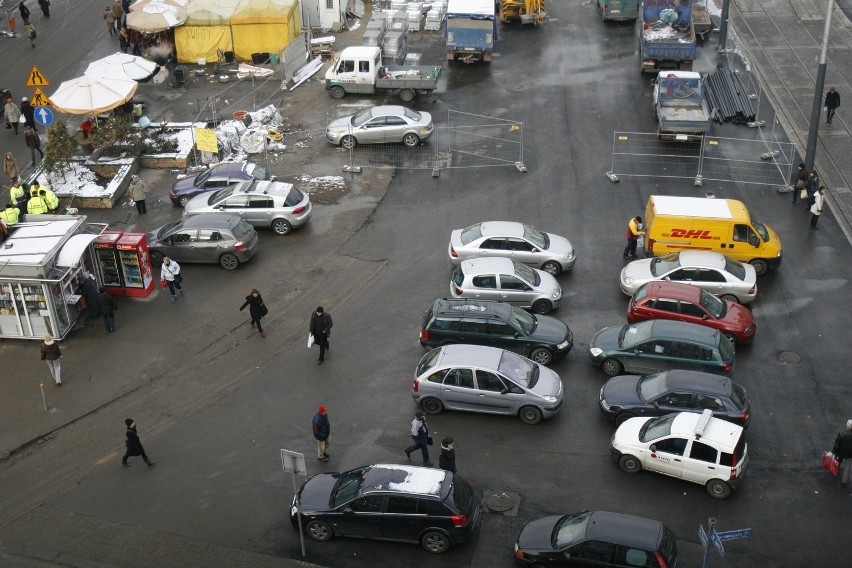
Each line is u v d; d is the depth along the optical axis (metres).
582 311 26.52
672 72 39.00
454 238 28.69
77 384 23.64
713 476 19.44
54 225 27.02
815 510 19.33
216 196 31.06
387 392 23.27
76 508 19.53
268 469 20.64
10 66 43.12
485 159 36.00
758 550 18.25
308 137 38.03
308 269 29.00
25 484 20.27
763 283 27.78
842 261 28.84
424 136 36.88
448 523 17.83
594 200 32.84
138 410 22.70
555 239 28.77
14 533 18.84
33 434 21.80
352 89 41.28
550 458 20.86
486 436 21.61
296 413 22.53
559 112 39.81
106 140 35.31
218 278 28.56
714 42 47.50
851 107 39.78
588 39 48.34
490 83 43.09
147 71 38.09
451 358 22.11
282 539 18.62
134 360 24.64
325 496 18.56
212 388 23.52
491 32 44.16
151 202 33.06
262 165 35.69
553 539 17.36
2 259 24.69
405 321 26.22
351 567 17.84
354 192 33.78
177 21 43.56
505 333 23.92
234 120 38.47
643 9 45.41
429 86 40.75
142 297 27.55
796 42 47.25
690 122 35.53
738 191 33.28
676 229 27.86
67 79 41.53
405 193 33.69
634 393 21.66
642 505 19.45
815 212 30.25
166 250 28.80
